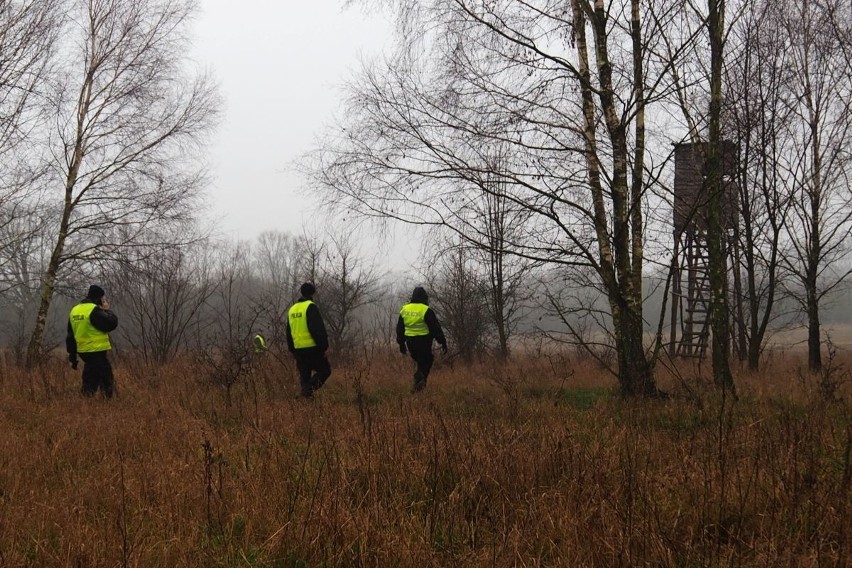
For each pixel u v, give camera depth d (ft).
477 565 9.71
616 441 15.83
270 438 16.55
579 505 11.27
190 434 17.84
